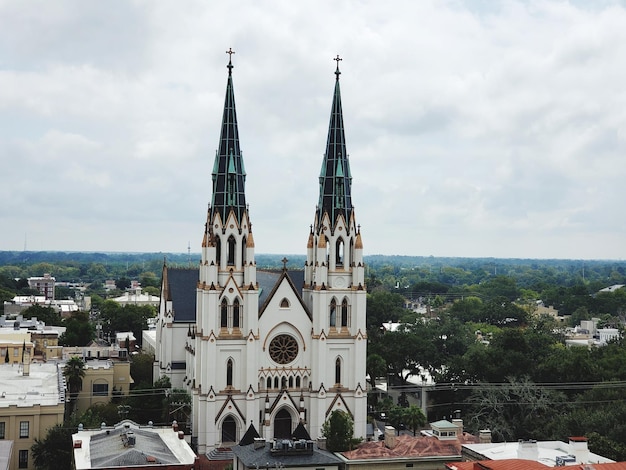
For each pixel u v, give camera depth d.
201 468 148.00
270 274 183.88
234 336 159.38
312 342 163.88
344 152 168.38
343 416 143.25
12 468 140.00
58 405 143.12
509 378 175.62
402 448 125.56
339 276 165.75
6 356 196.00
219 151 163.88
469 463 100.44
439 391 190.75
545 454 113.75
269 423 160.38
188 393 172.62
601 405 158.12
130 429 123.62
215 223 161.25
